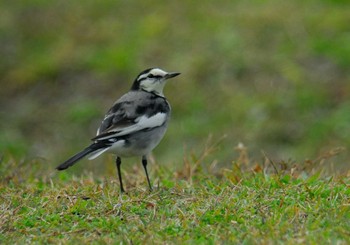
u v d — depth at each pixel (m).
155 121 10.83
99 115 18.42
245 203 9.15
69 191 10.22
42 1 22.98
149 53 19.92
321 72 18.30
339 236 7.89
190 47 19.77
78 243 8.14
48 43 21.23
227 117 17.42
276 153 16.31
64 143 17.72
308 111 17.23
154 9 21.70
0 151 17.05
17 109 19.06
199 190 10.09
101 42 20.81
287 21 20.02
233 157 16.02
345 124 16.58
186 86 18.42
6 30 21.77
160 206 9.32
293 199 9.25
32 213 9.24
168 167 12.98
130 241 8.02
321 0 20.77
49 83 19.75
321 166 12.66
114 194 10.07
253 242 7.83
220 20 20.50
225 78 18.56
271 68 18.62
